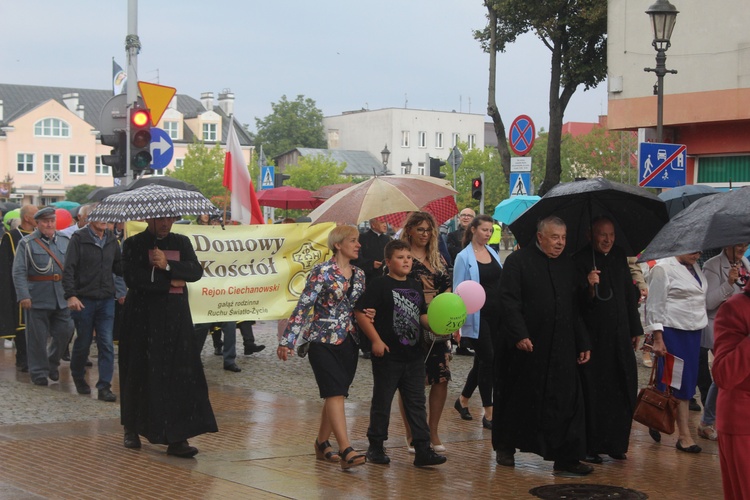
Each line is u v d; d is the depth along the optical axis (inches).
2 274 533.6
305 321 319.0
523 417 321.1
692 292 364.2
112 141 668.1
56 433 368.2
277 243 541.3
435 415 346.6
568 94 1305.4
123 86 1272.1
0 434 363.3
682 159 664.4
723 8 845.2
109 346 452.4
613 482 311.0
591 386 328.2
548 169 1300.4
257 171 3240.7
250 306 536.1
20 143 3511.3
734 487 210.2
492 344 397.7
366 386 502.6
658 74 686.5
